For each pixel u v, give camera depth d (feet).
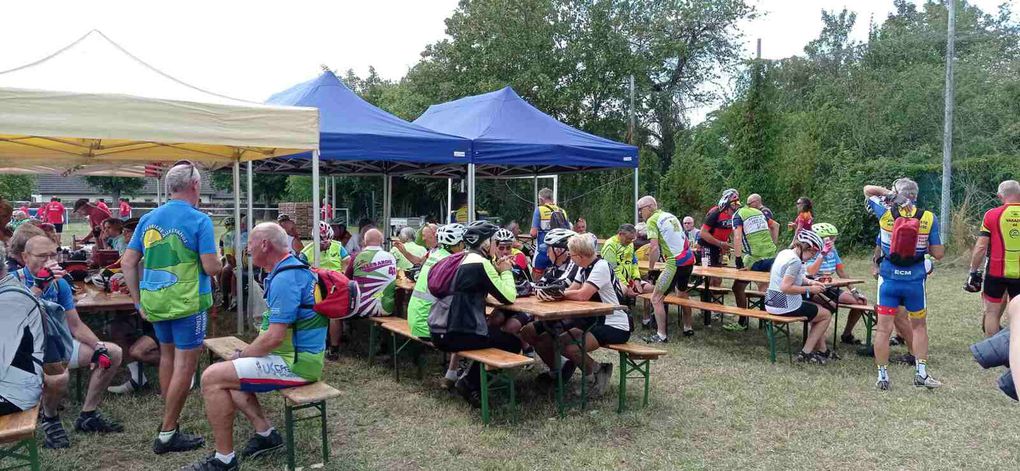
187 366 13.32
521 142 31.27
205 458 13.12
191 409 15.99
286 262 12.40
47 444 13.70
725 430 15.46
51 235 21.26
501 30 81.97
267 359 12.42
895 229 18.51
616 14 87.30
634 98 84.38
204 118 18.11
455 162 29.50
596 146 33.76
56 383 13.44
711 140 81.61
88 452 13.55
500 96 35.45
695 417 16.30
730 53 93.81
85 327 14.26
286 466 12.99
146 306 13.01
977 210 48.60
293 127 19.77
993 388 18.63
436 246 24.07
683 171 61.82
